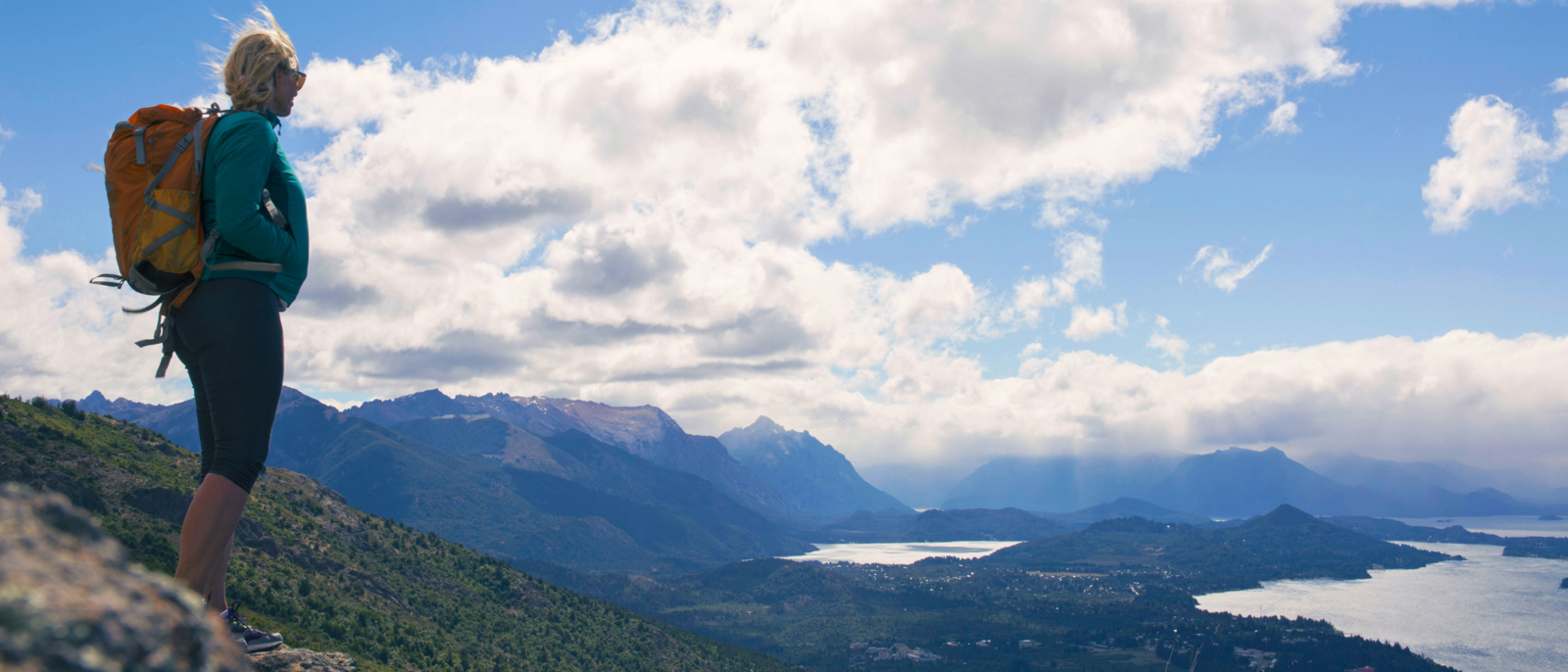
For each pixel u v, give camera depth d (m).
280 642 7.33
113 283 5.56
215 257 5.46
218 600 6.87
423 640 117.94
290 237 5.93
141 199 5.34
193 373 6.26
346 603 119.12
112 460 106.62
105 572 2.21
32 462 92.00
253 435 5.49
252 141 5.40
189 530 5.22
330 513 170.38
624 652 170.62
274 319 5.71
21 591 1.81
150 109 5.46
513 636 149.62
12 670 1.57
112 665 1.80
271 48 5.84
